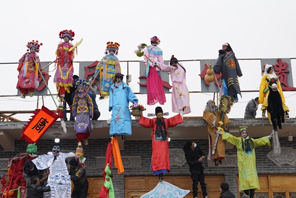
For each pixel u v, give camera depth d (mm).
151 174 13461
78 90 12688
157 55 13414
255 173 12078
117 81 12664
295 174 13500
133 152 13641
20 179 11961
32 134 12242
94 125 12688
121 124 12125
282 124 12672
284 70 14070
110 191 11711
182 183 13414
